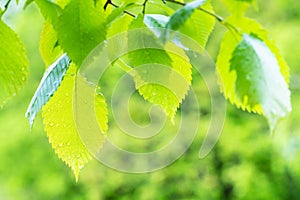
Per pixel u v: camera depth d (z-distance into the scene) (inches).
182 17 23.5
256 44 24.1
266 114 23.0
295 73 162.2
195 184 189.3
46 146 189.0
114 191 189.6
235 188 187.5
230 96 24.7
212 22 25.4
